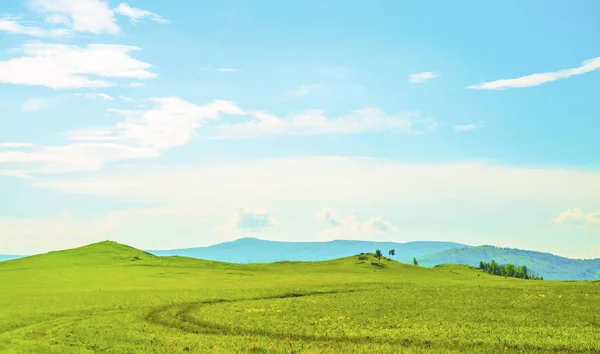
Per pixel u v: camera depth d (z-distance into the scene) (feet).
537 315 199.93
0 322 198.08
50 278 431.43
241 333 171.53
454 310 216.33
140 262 610.65
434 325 178.60
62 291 322.96
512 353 136.36
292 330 172.76
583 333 160.45
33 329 180.65
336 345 148.56
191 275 468.34
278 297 286.87
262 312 216.74
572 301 244.01
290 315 206.80
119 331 171.63
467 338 154.30
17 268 555.69
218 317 202.80
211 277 448.24
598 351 137.80
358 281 400.06
